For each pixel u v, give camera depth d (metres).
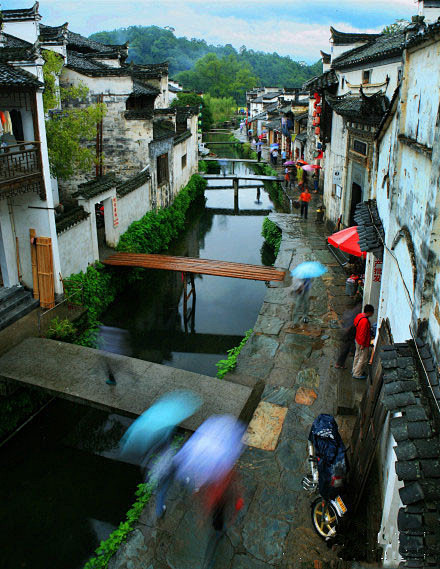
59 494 9.03
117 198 18.06
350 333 10.59
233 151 59.72
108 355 10.99
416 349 4.79
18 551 7.94
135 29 156.62
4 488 9.16
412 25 6.30
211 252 22.66
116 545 6.84
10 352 10.84
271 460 8.23
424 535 3.29
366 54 16.44
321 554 6.55
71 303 13.35
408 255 5.72
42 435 10.47
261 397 9.92
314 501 7.01
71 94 16.42
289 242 20.58
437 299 4.49
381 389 6.47
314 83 23.02
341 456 6.55
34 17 15.32
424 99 5.43
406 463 3.72
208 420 8.77
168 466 8.30
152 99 24.97
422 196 5.21
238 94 117.88
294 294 15.02
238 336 14.80
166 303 17.25
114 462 9.65
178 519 7.18
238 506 7.32
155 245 21.00
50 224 12.46
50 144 14.93
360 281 14.76
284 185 33.69
